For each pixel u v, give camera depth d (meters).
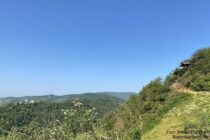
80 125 15.87
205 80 39.81
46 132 16.45
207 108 30.55
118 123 32.69
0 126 19.95
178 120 30.02
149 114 34.94
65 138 15.52
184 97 36.72
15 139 17.59
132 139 25.17
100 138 15.07
